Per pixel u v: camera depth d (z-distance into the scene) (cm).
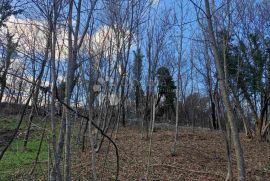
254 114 2103
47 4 565
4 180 1053
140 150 1516
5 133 1658
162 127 2488
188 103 3506
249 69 1959
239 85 1939
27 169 1135
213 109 2488
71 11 576
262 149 1770
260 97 2091
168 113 3152
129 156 1377
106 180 1070
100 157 1305
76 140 1414
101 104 1088
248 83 1992
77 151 1338
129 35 786
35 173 1087
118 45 797
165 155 1443
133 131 2144
